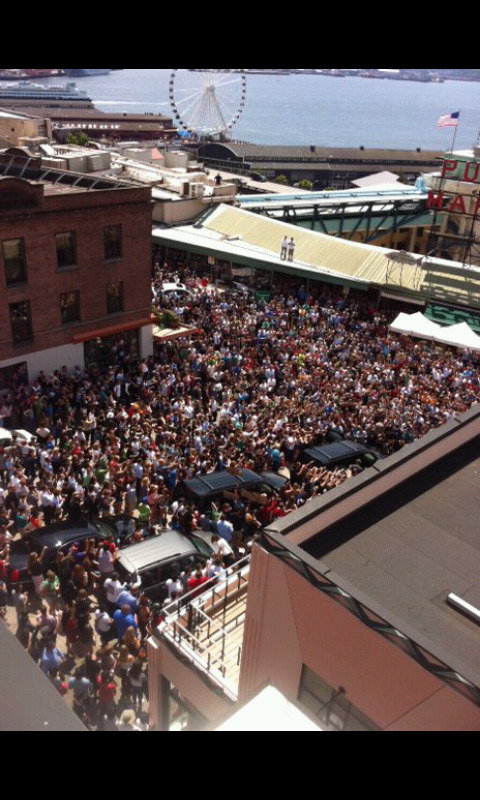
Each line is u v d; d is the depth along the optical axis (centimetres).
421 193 6606
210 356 3153
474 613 884
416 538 1039
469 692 691
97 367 3309
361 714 842
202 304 3962
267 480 2264
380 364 3188
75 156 5350
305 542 1001
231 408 2727
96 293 3206
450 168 4706
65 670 1532
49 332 3081
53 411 2692
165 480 2205
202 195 5600
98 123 16612
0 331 2903
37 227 2866
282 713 687
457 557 1005
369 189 6719
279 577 889
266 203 5900
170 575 1738
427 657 728
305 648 889
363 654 808
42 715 308
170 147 12500
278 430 2584
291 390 2947
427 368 3281
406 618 877
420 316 3750
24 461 2230
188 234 5222
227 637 1212
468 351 3503
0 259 2797
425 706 746
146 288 3416
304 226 6125
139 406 2627
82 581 1656
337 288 4681
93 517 1995
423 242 6906
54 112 17025
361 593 804
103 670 1427
